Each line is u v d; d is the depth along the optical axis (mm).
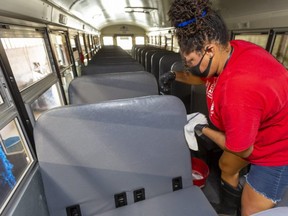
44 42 2148
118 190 1103
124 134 1040
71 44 3688
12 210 792
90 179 1038
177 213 1048
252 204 1165
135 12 6188
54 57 2303
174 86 2854
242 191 1319
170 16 794
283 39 2135
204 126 1104
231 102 742
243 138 751
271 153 1011
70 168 993
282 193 1093
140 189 1142
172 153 1157
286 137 963
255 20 2574
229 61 828
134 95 1768
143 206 1107
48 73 2174
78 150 985
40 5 1933
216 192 1837
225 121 803
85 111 956
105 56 3297
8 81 1097
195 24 722
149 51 4742
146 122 1063
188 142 1155
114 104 994
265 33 2408
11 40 1426
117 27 12516
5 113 1016
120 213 1071
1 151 912
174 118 1112
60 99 2365
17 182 903
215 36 743
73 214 1052
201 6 709
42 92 1757
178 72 1680
